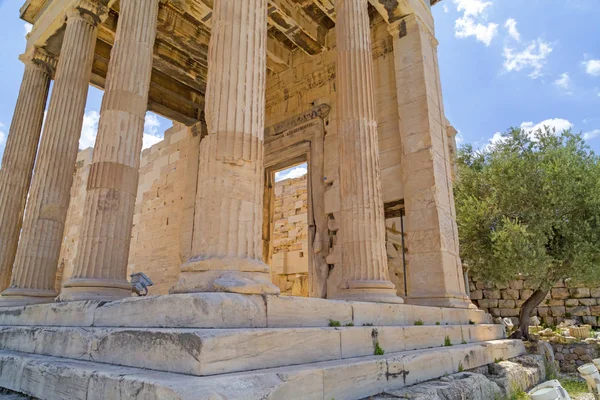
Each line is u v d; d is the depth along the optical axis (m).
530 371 8.90
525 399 7.22
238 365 3.77
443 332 7.94
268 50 15.35
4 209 11.77
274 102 16.64
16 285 9.30
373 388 4.93
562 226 12.45
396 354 5.91
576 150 14.22
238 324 4.27
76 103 10.77
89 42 11.33
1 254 11.48
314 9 14.34
